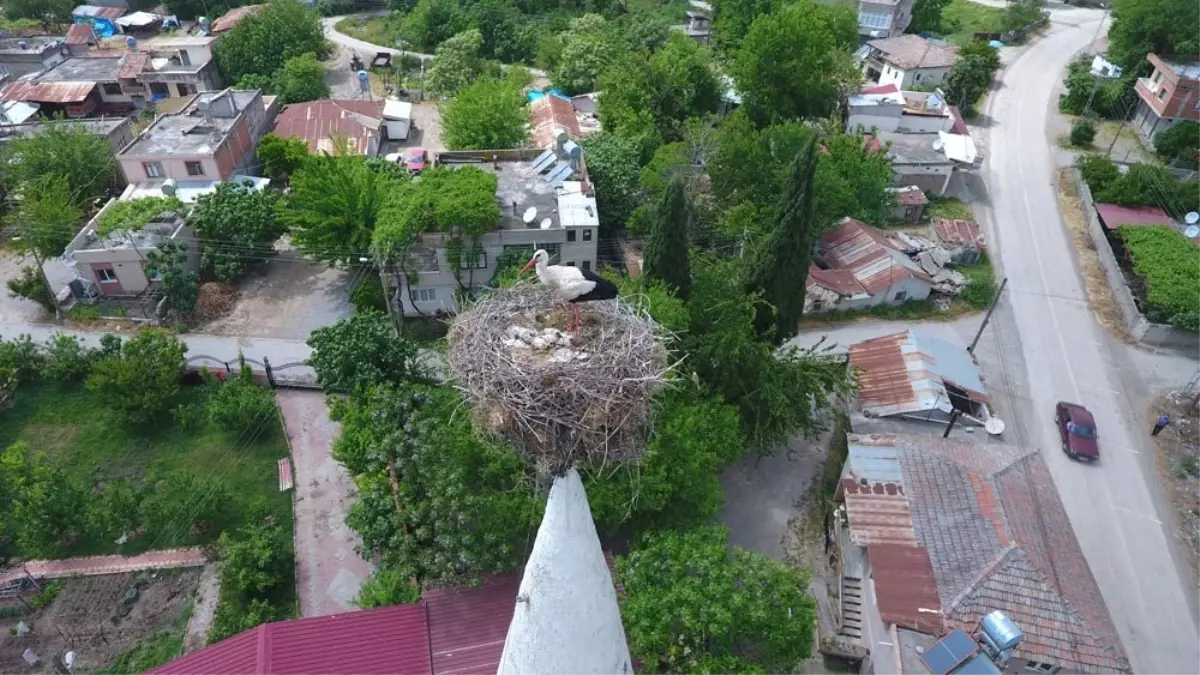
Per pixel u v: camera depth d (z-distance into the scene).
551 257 34.62
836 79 53.72
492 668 18.75
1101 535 26.70
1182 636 23.59
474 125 43.25
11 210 41.19
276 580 23.80
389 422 24.84
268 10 62.94
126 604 23.47
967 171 50.72
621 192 40.44
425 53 69.62
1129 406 32.34
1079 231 44.62
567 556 9.48
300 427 30.08
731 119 41.94
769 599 18.62
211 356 33.44
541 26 71.25
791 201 26.64
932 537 21.33
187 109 46.50
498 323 11.20
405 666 18.72
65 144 41.34
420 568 21.14
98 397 29.41
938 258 40.62
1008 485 22.62
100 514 24.70
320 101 51.53
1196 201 43.22
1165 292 35.50
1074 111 58.69
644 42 64.69
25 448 27.16
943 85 59.12
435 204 32.25
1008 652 17.97
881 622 20.23
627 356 10.35
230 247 37.22
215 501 25.67
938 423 28.88
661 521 22.50
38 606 23.33
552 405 9.57
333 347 27.66
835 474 28.70
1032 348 35.56
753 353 25.86
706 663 17.75
